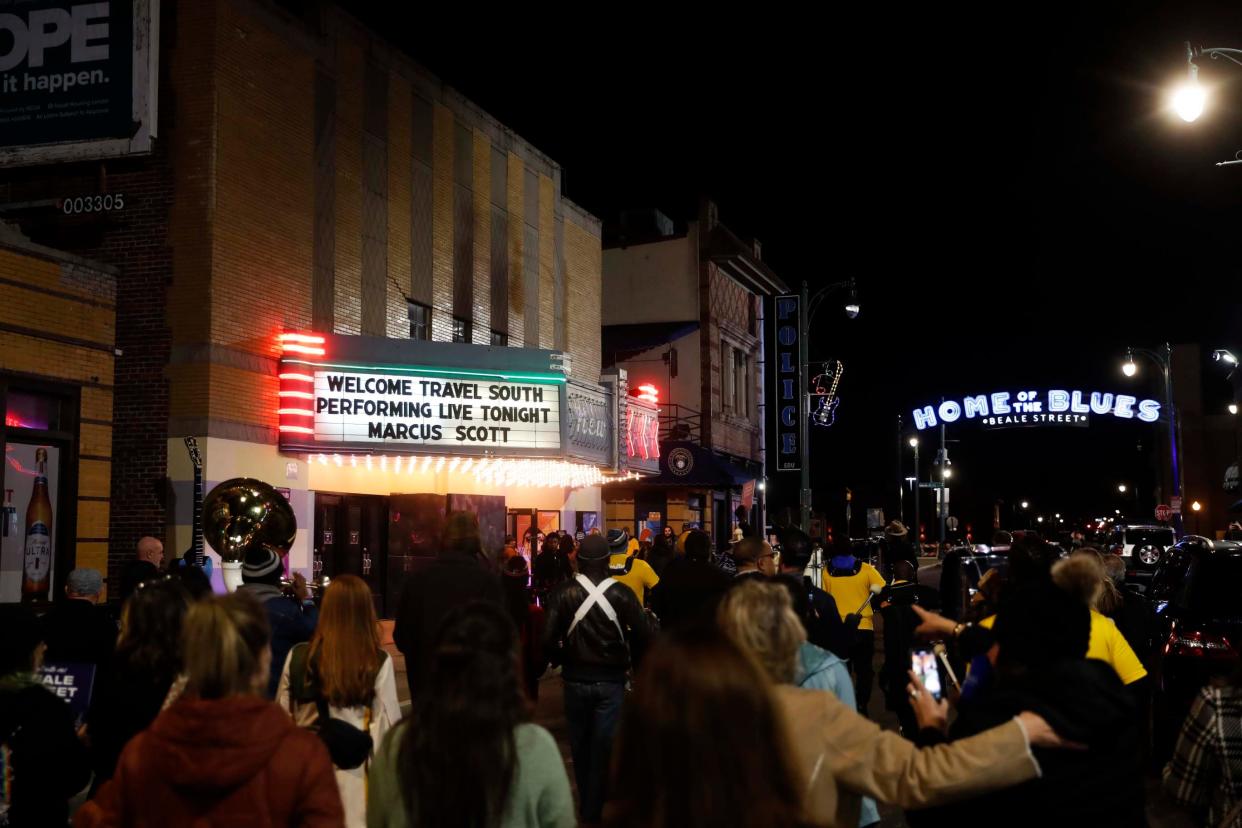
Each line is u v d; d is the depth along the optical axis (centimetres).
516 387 2162
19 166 1819
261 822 361
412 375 2038
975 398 5544
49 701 514
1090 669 370
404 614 832
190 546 1742
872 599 1168
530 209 2903
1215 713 481
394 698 600
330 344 1961
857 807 377
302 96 2027
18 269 1473
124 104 1792
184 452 1766
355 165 2178
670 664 258
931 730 396
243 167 1867
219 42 1819
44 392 1513
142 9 1797
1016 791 367
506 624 369
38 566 1494
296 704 586
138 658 551
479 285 2627
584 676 907
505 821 356
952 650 586
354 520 2217
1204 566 1041
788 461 4175
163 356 1792
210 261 1784
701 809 246
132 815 365
